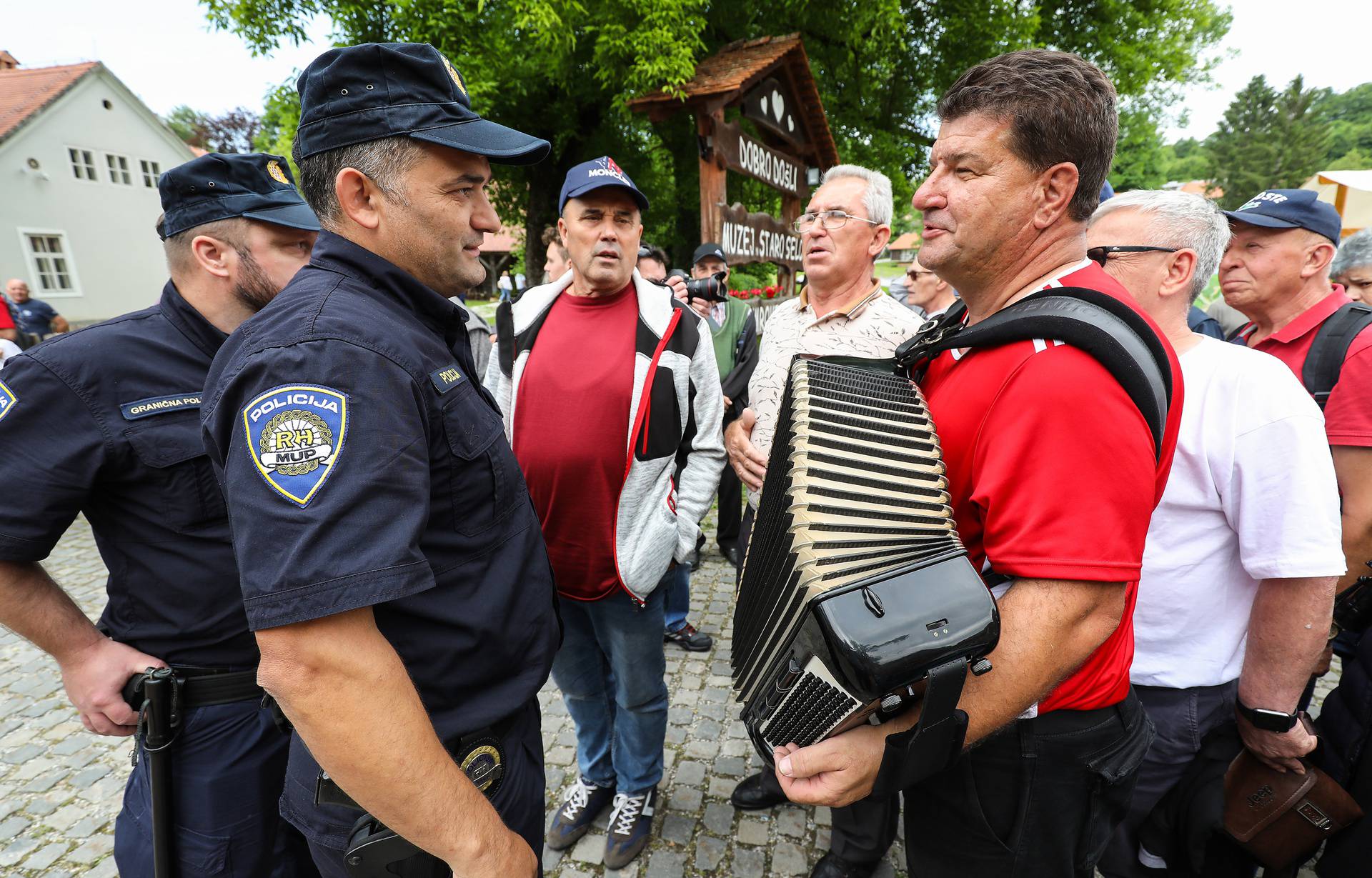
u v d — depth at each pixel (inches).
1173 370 37.9
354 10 282.2
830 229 85.4
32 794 96.5
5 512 46.3
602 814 89.7
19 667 129.5
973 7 419.2
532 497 76.5
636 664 78.5
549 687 122.3
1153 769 63.1
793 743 37.8
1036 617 32.9
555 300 82.5
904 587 31.6
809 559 33.9
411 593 33.1
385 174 39.9
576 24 300.7
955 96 40.1
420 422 37.3
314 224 59.0
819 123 271.1
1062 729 42.7
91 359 49.7
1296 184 1957.4
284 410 32.9
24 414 47.0
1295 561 50.8
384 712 32.7
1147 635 60.3
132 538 52.2
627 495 73.9
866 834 72.9
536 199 438.9
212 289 55.5
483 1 265.9
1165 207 57.7
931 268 43.0
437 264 43.2
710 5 378.6
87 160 669.9
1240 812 58.1
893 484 37.8
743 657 46.5
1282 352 80.6
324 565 31.1
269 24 283.0
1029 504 33.4
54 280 647.8
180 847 54.4
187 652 53.7
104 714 52.0
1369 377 68.2
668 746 104.3
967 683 33.9
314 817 42.9
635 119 403.5
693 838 86.2
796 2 371.9
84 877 82.3
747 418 83.7
